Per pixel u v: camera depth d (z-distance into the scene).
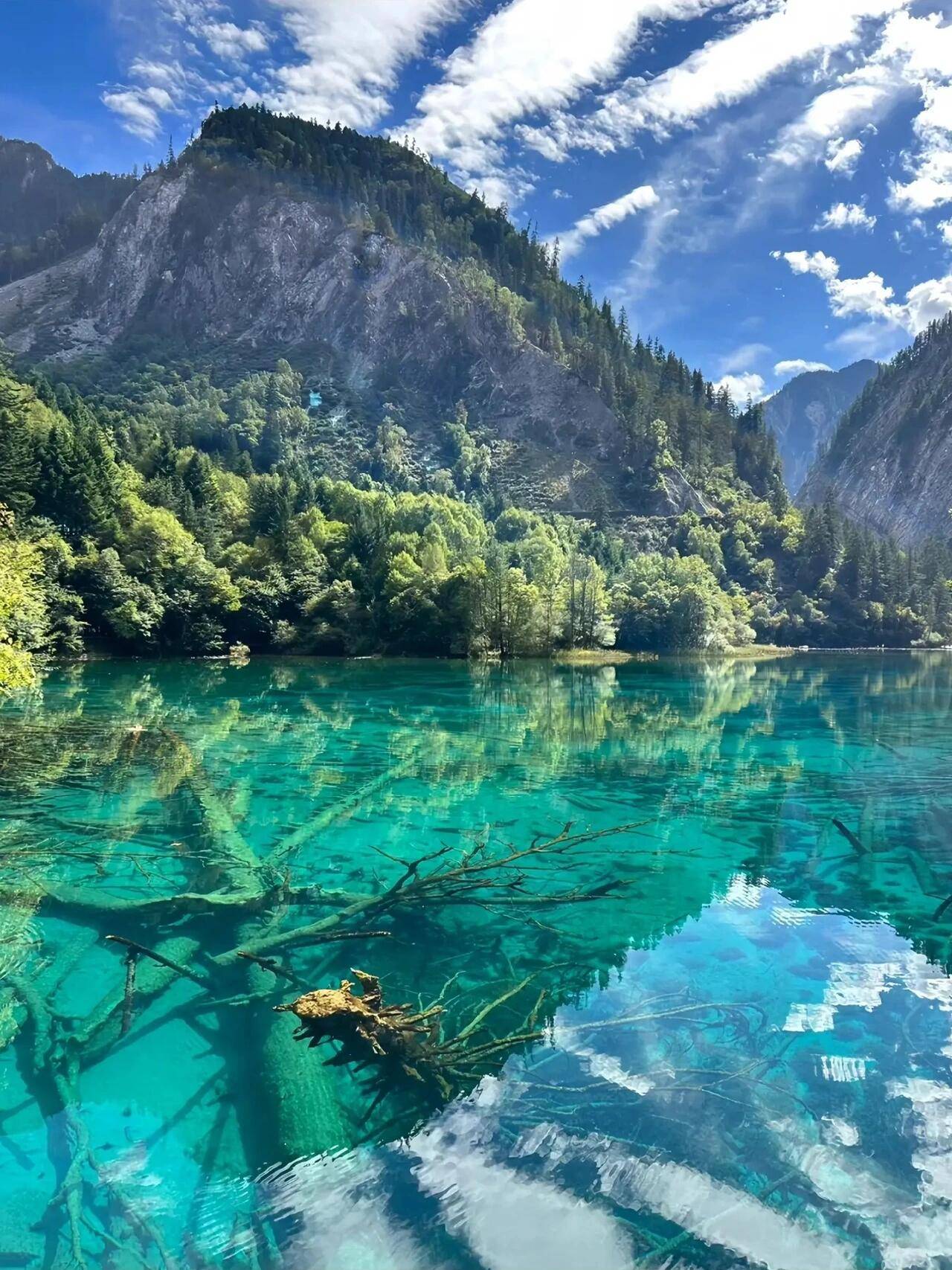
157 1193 5.93
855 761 24.67
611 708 39.44
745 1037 8.16
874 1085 7.26
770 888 12.88
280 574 78.44
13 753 22.84
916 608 136.75
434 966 9.78
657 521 164.00
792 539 155.88
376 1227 5.60
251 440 161.25
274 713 33.81
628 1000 8.93
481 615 80.44
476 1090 7.21
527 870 13.65
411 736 28.44
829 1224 5.65
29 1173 6.13
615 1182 6.02
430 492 158.00
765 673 68.88
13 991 8.91
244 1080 7.40
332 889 12.27
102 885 12.15
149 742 24.98
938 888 13.04
